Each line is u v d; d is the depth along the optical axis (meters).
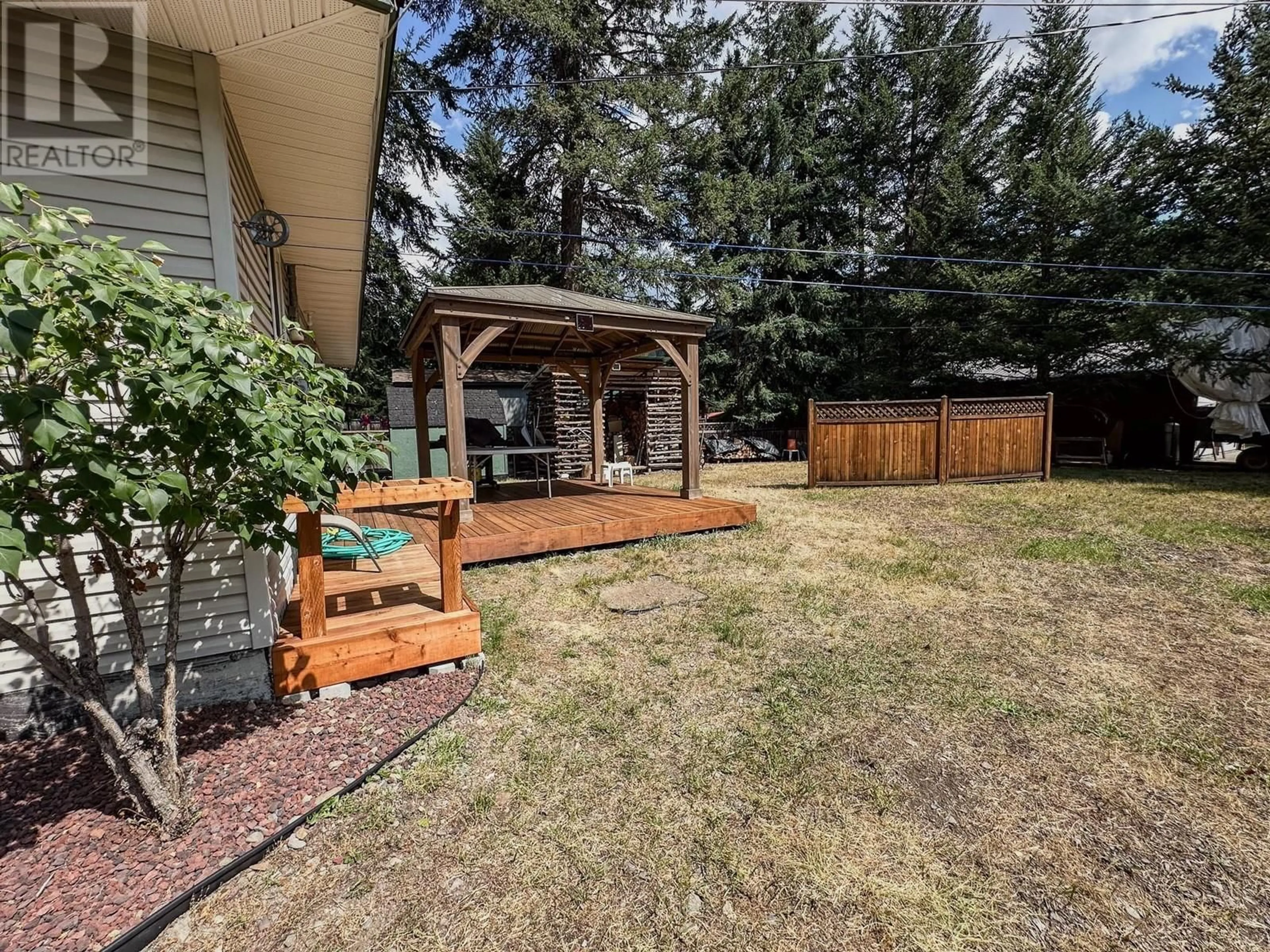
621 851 1.66
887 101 15.52
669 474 12.02
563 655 2.98
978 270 13.82
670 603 3.76
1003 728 2.29
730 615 3.53
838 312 16.84
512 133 13.84
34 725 2.15
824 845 1.68
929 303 14.39
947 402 8.87
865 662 2.88
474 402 12.73
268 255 3.77
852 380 16.17
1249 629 3.20
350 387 2.36
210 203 2.29
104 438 1.51
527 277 14.95
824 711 2.42
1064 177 12.26
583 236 14.84
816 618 3.48
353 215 4.18
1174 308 9.73
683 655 2.98
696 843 1.69
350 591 3.28
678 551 5.15
